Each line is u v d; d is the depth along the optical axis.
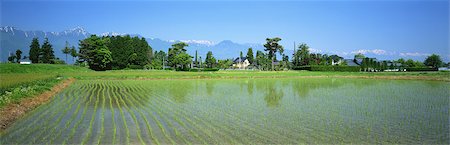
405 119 17.55
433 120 17.20
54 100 26.42
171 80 55.41
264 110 20.97
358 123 16.39
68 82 45.78
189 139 13.15
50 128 15.30
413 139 13.13
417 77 59.25
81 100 26.44
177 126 15.73
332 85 43.81
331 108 21.78
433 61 117.56
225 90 36.00
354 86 41.91
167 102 25.20
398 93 32.06
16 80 39.06
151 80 55.22
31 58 109.06
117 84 45.28
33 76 51.03
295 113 19.67
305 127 15.45
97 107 22.39
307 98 28.02
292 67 109.94
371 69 103.56
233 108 21.94
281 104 23.91
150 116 18.62
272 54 117.69
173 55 119.25
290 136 13.66
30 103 22.25
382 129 14.98
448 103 24.11
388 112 20.00
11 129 15.08
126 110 20.97
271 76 66.94
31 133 14.28
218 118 17.95
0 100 19.80
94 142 12.70
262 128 15.23
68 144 12.42
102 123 16.50
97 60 93.94
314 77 67.06
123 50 103.75
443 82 50.00
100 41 95.06
